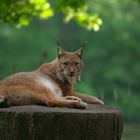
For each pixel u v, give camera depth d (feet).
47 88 28.91
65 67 31.65
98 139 26.40
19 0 52.90
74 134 25.90
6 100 27.63
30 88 28.60
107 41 130.00
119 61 127.24
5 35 123.24
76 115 25.89
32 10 54.70
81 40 133.28
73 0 55.21
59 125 25.73
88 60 128.67
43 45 124.06
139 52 128.57
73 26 136.46
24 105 27.99
